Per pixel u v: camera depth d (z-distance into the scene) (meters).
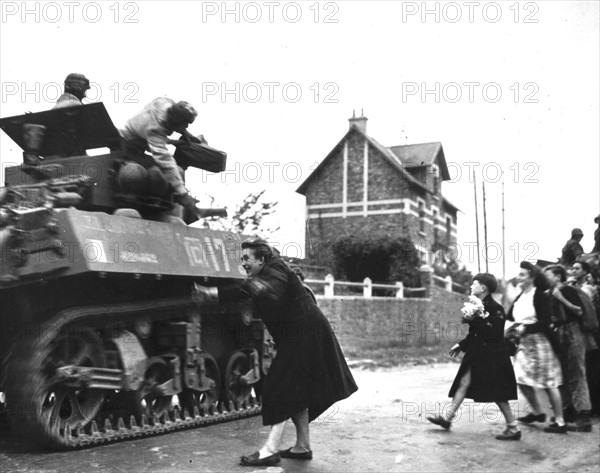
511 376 7.20
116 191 7.44
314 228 33.66
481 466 6.14
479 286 7.28
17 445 6.65
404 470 5.95
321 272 31.22
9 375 6.24
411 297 29.81
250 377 8.54
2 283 6.20
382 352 22.02
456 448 6.74
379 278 31.22
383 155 32.81
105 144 7.79
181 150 8.43
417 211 33.41
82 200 7.21
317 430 7.55
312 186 33.84
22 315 6.77
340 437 7.18
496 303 7.30
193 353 7.62
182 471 5.63
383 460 6.24
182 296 7.62
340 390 5.89
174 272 7.09
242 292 6.05
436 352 24.14
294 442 6.83
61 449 6.34
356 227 33.12
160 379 7.47
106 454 6.25
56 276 6.14
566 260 10.97
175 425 7.38
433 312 29.58
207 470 5.66
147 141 7.71
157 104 7.76
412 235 32.50
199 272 7.45
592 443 7.06
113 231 6.59
